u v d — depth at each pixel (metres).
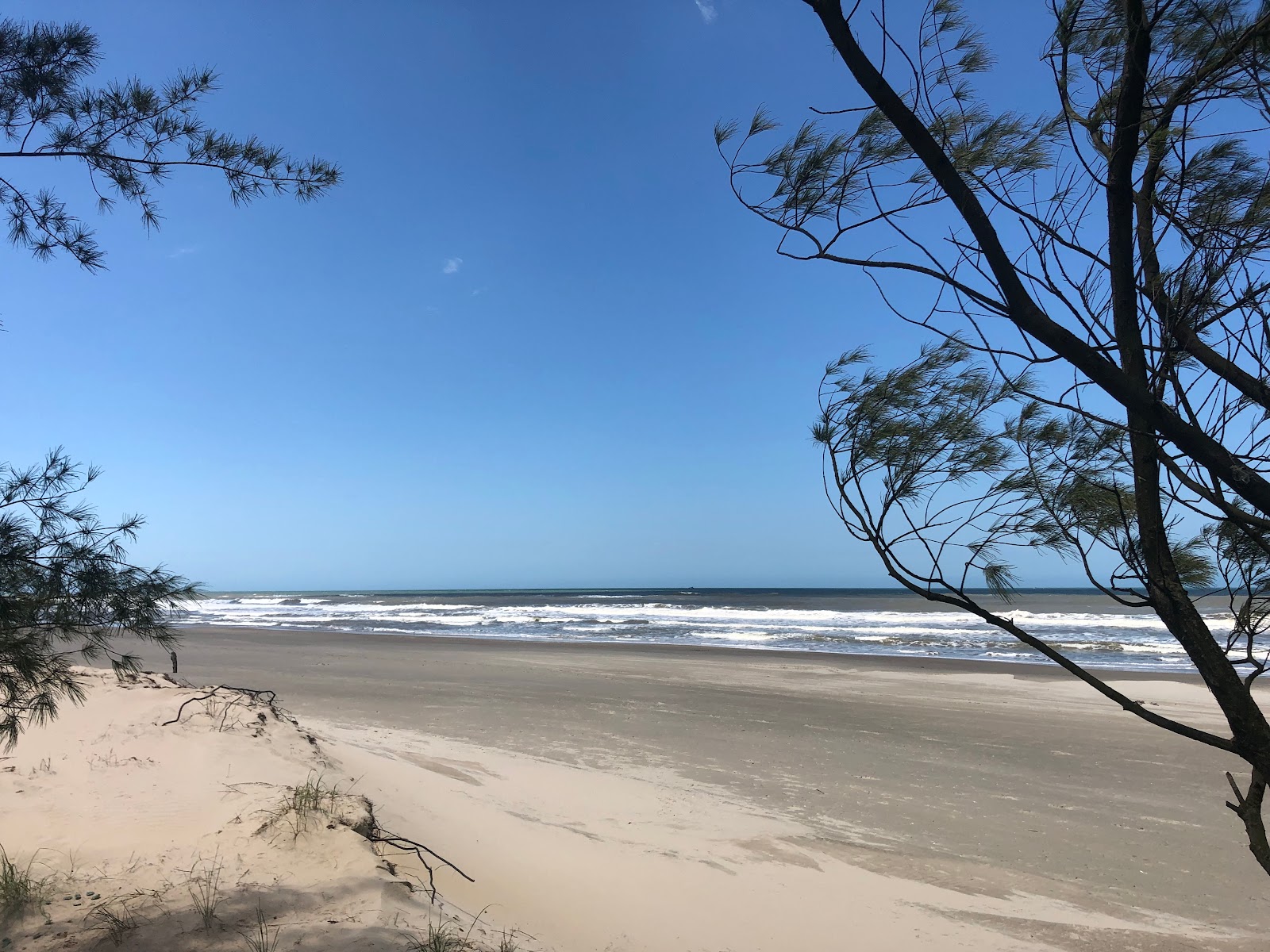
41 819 5.04
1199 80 1.87
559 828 6.60
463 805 6.81
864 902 5.58
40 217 3.78
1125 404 1.93
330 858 4.38
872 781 8.98
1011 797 8.41
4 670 3.15
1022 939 5.12
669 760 9.77
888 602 64.94
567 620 39.31
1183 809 8.05
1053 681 16.44
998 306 2.07
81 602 3.23
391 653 22.91
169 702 7.65
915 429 2.44
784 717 12.71
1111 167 1.99
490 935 3.90
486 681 16.64
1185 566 2.30
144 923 3.47
